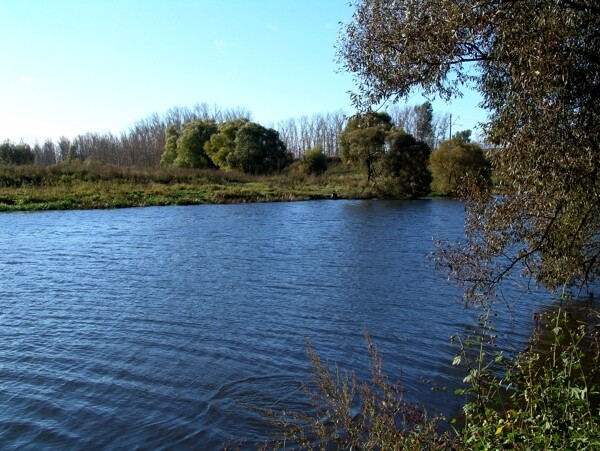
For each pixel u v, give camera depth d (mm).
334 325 13977
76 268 21094
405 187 60188
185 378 10594
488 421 5973
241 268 21281
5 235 30297
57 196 49000
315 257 23766
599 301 15328
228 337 12977
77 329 13492
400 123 93812
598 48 6371
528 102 6652
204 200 53812
